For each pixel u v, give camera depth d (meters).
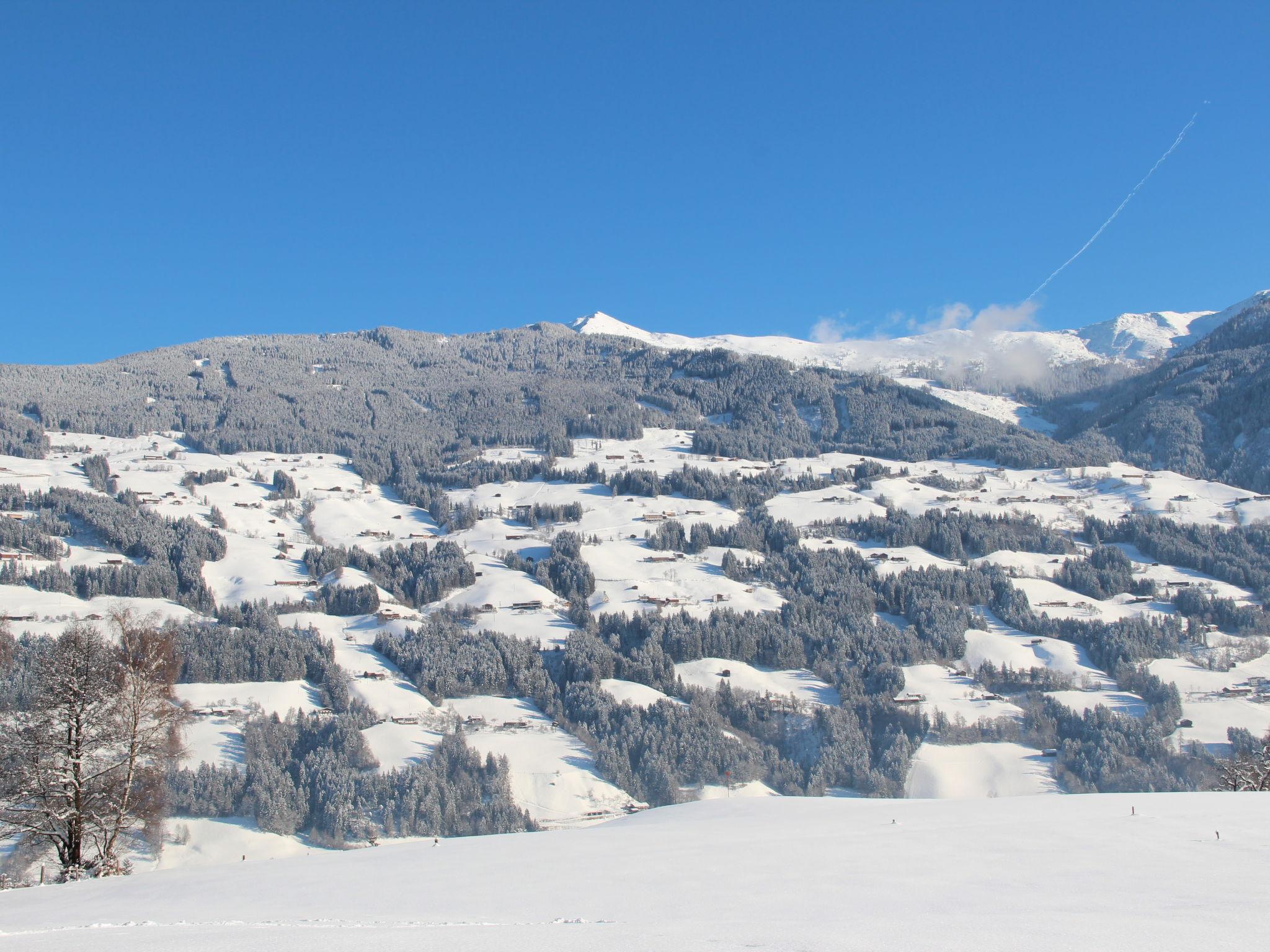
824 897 26.28
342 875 36.09
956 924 21.36
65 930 23.89
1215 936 19.72
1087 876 29.12
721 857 36.22
